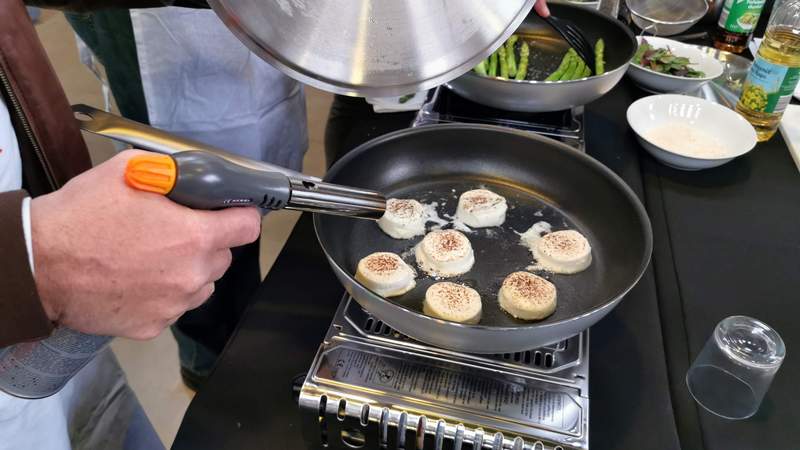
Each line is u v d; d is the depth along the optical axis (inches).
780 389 24.8
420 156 32.9
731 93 45.1
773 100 39.0
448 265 27.7
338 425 22.2
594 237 30.0
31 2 27.5
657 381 25.1
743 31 49.1
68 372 19.4
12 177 22.3
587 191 30.7
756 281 30.0
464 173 33.7
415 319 20.5
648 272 30.4
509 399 22.0
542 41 47.8
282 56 21.8
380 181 32.3
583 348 24.0
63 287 16.6
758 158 39.3
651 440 22.9
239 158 21.7
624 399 24.3
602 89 35.8
